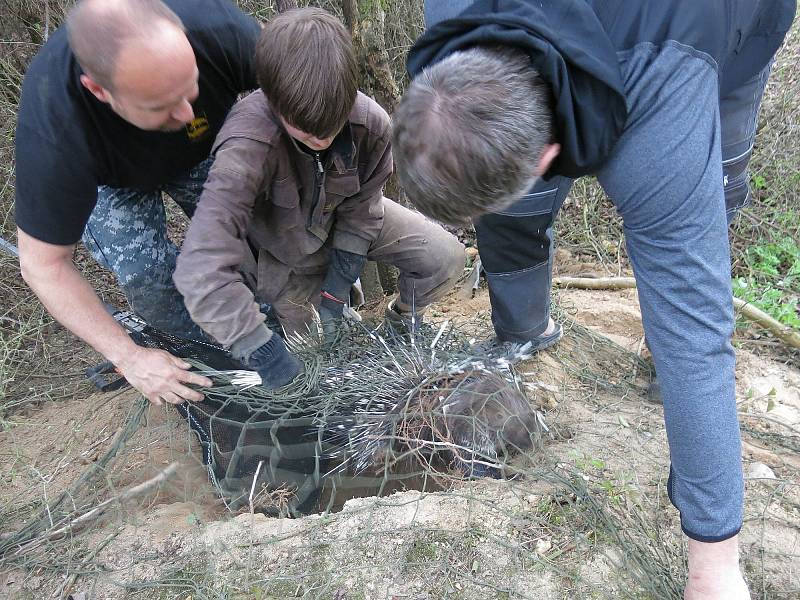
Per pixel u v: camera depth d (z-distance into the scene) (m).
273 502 2.25
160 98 1.65
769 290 3.18
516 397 2.20
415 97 1.14
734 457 1.34
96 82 1.64
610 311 3.13
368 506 2.02
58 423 2.81
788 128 3.85
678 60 1.20
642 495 1.97
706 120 1.23
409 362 2.40
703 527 1.38
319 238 2.46
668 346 1.33
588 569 1.76
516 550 1.82
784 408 2.50
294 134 1.91
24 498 2.37
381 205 2.49
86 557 2.00
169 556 1.97
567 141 1.19
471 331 3.05
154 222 2.47
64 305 2.02
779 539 1.87
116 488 2.32
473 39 1.20
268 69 1.76
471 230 3.97
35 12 3.72
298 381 2.23
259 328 2.04
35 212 1.85
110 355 2.12
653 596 1.68
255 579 1.85
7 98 3.77
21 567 1.99
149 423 2.64
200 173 2.52
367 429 2.24
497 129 1.08
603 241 3.76
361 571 1.83
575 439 2.27
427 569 1.81
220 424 2.29
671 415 1.36
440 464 2.23
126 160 2.05
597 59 1.15
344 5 2.65
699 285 1.27
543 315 2.58
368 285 3.45
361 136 2.17
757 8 1.57
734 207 2.34
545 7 1.20
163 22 1.61
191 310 1.99
